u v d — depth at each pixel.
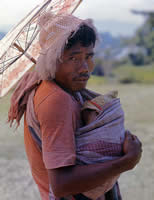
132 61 34.66
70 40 1.46
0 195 4.32
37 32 1.62
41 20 1.53
